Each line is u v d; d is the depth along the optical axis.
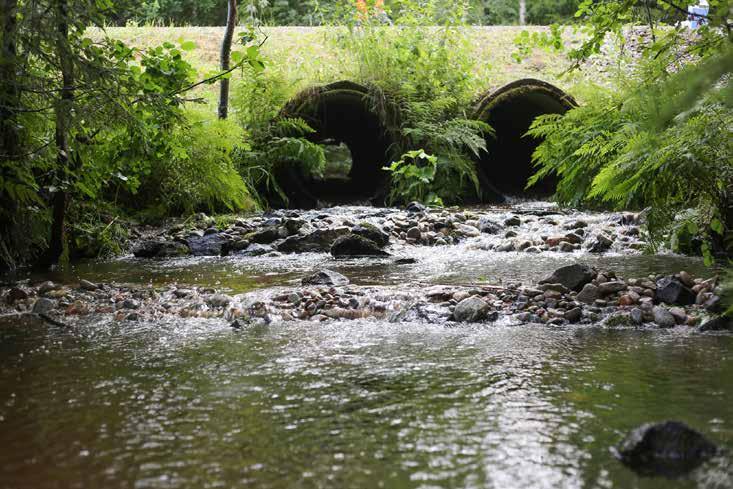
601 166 8.73
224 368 3.36
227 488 2.12
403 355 3.54
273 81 11.39
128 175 8.41
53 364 3.47
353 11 12.41
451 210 9.82
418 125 11.38
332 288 5.03
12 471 2.26
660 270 5.59
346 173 16.12
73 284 5.58
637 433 2.32
